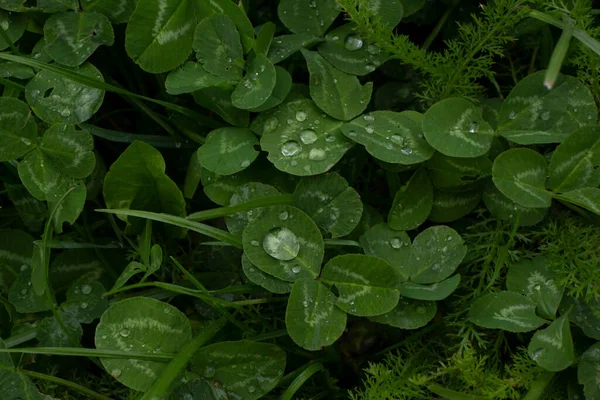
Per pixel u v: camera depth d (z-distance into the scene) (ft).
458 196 1.42
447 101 1.38
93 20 1.44
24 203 1.46
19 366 1.39
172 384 1.36
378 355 1.44
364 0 1.40
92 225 1.47
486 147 1.38
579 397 1.35
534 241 1.42
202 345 1.40
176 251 1.48
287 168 1.38
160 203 1.44
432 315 1.37
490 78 1.44
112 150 1.52
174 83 1.41
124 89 1.50
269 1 1.52
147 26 1.40
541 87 1.39
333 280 1.36
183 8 1.41
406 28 1.52
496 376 1.34
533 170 1.37
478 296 1.39
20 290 1.43
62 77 1.43
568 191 1.37
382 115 1.41
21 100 1.46
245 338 1.41
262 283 1.36
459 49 1.43
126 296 1.44
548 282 1.37
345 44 1.44
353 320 1.45
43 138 1.42
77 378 1.44
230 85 1.42
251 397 1.36
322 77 1.42
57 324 1.41
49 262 1.45
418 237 1.39
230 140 1.41
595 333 1.36
